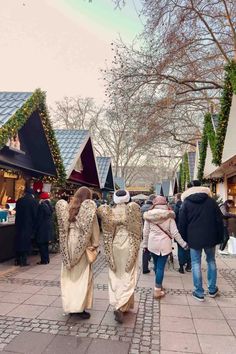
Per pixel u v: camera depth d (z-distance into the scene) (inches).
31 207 344.8
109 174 1008.9
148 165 2443.4
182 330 184.1
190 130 1096.8
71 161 532.4
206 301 234.5
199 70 714.2
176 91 740.7
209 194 244.1
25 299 228.5
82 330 180.1
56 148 433.7
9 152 370.0
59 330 179.5
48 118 397.4
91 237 199.3
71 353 155.0
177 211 347.6
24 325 184.9
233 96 418.9
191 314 208.5
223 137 483.8
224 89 454.3
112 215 202.5
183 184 1283.2
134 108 734.5
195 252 239.0
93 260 196.5
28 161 428.1
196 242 234.2
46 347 160.4
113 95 706.8
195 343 168.9
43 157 446.0
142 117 743.7
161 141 1027.3
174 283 283.6
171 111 804.0
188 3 578.2
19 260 345.1
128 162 2089.1
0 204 450.9
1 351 155.6
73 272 197.2
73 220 196.2
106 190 1042.1
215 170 585.3
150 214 244.2
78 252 193.0
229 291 259.8
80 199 201.9
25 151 418.0
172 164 2337.6
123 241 199.5
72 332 177.3
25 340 167.0
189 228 238.5
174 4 573.3
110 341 168.2
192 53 677.3
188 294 250.7
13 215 416.2
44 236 352.5
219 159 507.5
